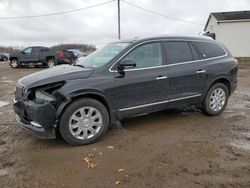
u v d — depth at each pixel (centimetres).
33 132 449
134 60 516
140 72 516
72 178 363
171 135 513
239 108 718
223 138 497
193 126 564
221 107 642
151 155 427
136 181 353
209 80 609
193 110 684
